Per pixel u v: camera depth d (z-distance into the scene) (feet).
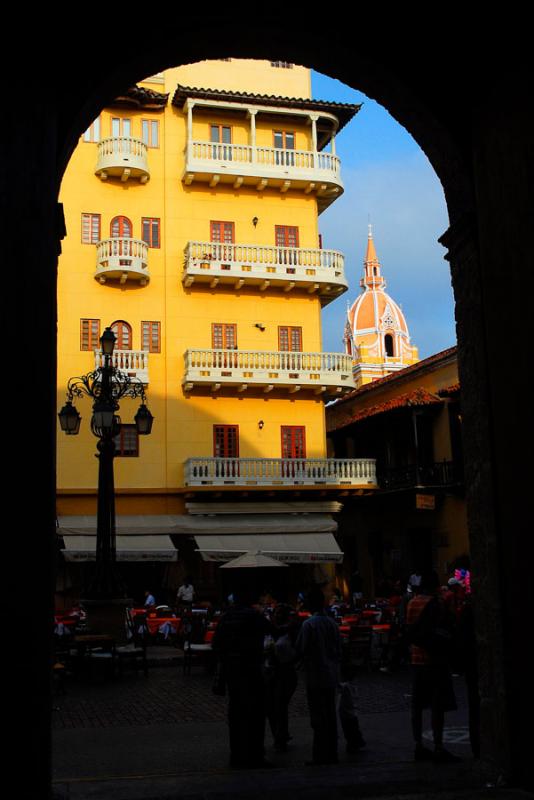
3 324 21.11
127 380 66.90
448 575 108.68
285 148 116.78
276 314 114.42
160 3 26.55
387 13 28.27
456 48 28.37
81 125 26.61
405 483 113.80
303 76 120.57
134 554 97.96
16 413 20.79
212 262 109.29
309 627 29.78
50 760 20.20
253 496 109.29
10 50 22.49
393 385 132.36
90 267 108.37
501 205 25.63
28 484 20.57
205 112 114.52
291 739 36.04
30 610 20.08
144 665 58.34
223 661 30.17
